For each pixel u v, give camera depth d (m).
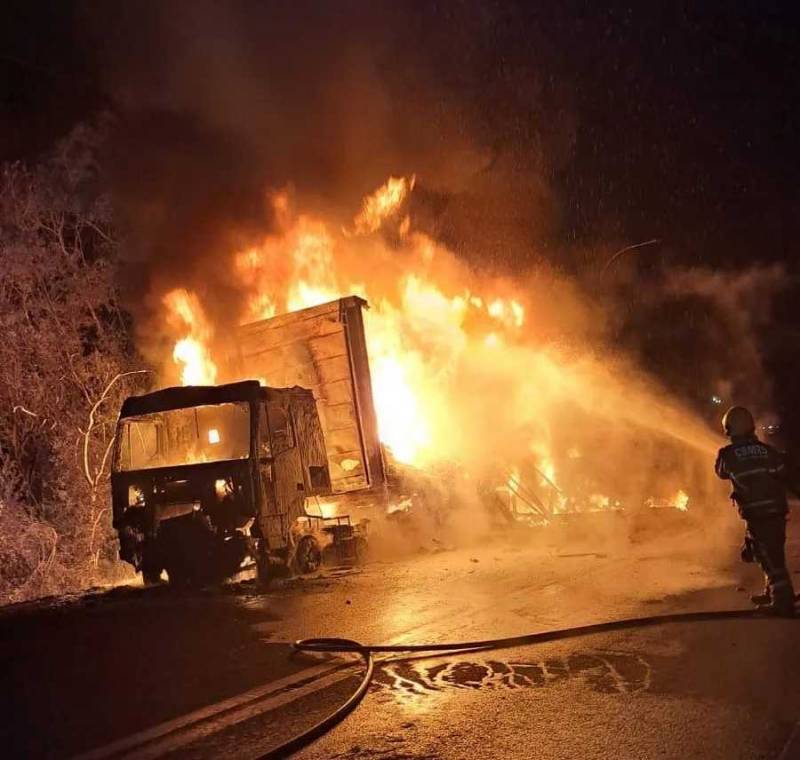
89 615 9.54
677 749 4.51
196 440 12.60
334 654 6.88
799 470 7.64
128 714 5.51
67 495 16.19
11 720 5.47
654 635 6.96
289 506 11.91
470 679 5.99
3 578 14.87
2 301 15.92
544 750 4.58
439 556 13.15
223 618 8.76
